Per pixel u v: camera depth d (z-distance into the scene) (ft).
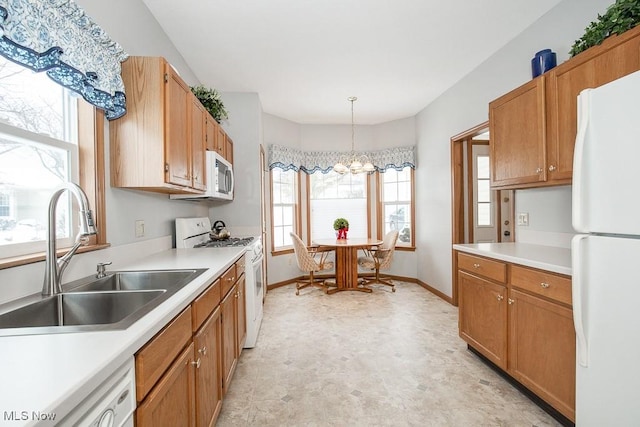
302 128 16.67
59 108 4.69
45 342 2.46
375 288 14.74
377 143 16.96
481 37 8.57
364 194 17.07
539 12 7.50
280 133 15.53
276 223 15.49
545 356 5.50
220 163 8.68
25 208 4.09
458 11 7.39
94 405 2.13
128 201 6.11
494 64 9.45
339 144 16.96
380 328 9.80
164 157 5.44
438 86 11.99
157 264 5.80
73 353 2.27
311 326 10.03
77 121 5.01
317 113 15.01
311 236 16.85
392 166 16.06
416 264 15.51
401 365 7.49
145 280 5.11
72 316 3.91
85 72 4.17
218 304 5.38
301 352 8.23
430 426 5.41
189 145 6.63
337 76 10.90
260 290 10.02
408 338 9.05
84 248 4.72
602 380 4.11
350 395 6.31
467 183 12.37
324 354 8.11
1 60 3.74
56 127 4.63
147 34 6.99
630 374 3.75
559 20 7.20
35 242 4.18
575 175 4.37
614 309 3.92
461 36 8.50
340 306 12.05
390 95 12.84
